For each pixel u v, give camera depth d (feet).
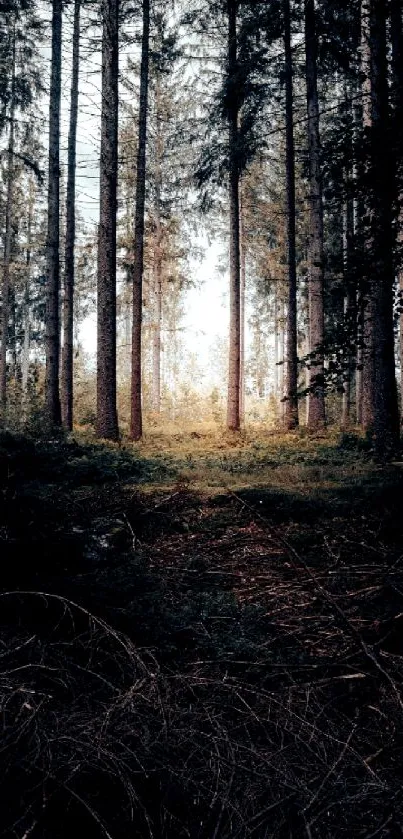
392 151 13.97
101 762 6.86
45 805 6.05
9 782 6.45
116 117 46.96
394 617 10.98
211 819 6.51
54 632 10.26
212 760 7.04
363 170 14.44
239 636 11.77
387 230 14.57
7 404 61.57
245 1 52.16
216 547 18.39
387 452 31.24
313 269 52.80
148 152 86.43
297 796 6.54
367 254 14.69
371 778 7.06
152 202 86.63
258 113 56.75
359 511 20.57
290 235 58.34
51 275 52.75
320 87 67.15
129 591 13.04
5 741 6.86
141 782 6.91
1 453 24.54
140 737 7.25
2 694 7.58
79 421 73.46
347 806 6.49
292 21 54.24
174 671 9.84
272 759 7.20
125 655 9.96
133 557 16.14
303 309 95.91
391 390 32.48
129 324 118.73
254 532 19.77
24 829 6.03
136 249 54.08
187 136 66.85
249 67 51.93
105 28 47.26
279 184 90.07
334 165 14.97
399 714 8.16
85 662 9.77
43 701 7.53
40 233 100.27
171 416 84.23
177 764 7.14
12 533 13.26
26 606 10.67
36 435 40.63
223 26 61.05
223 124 59.67
